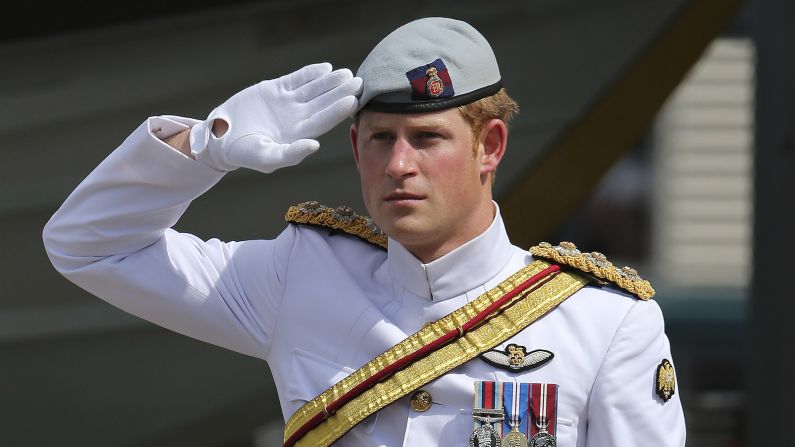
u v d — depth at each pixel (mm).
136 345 19109
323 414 10109
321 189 18703
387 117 9773
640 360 10086
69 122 18250
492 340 10102
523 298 10266
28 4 17906
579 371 10000
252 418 19797
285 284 10602
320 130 9828
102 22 17984
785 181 19766
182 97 18281
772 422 19891
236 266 10711
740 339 34156
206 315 10555
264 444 26797
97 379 19203
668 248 39125
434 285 10266
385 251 10797
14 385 19156
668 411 10086
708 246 39094
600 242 39500
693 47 18859
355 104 9805
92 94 18172
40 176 18359
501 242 10422
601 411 9938
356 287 10438
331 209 11031
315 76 9945
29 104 18172
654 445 9898
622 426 9891
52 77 18125
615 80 18750
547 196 19297
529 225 19406
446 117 9781
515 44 18594
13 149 18312
